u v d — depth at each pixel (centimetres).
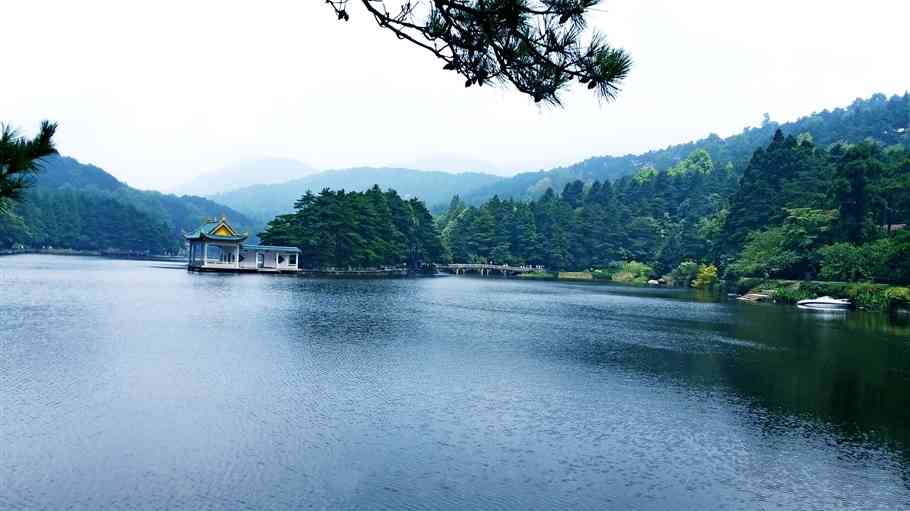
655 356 3934
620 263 16012
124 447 2016
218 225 11281
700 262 13538
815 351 4219
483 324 5284
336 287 8656
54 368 2969
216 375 2973
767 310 7262
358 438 2194
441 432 2295
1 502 1616
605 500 1778
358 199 12444
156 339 3816
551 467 2005
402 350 3834
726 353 4091
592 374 3353
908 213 8525
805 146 12538
